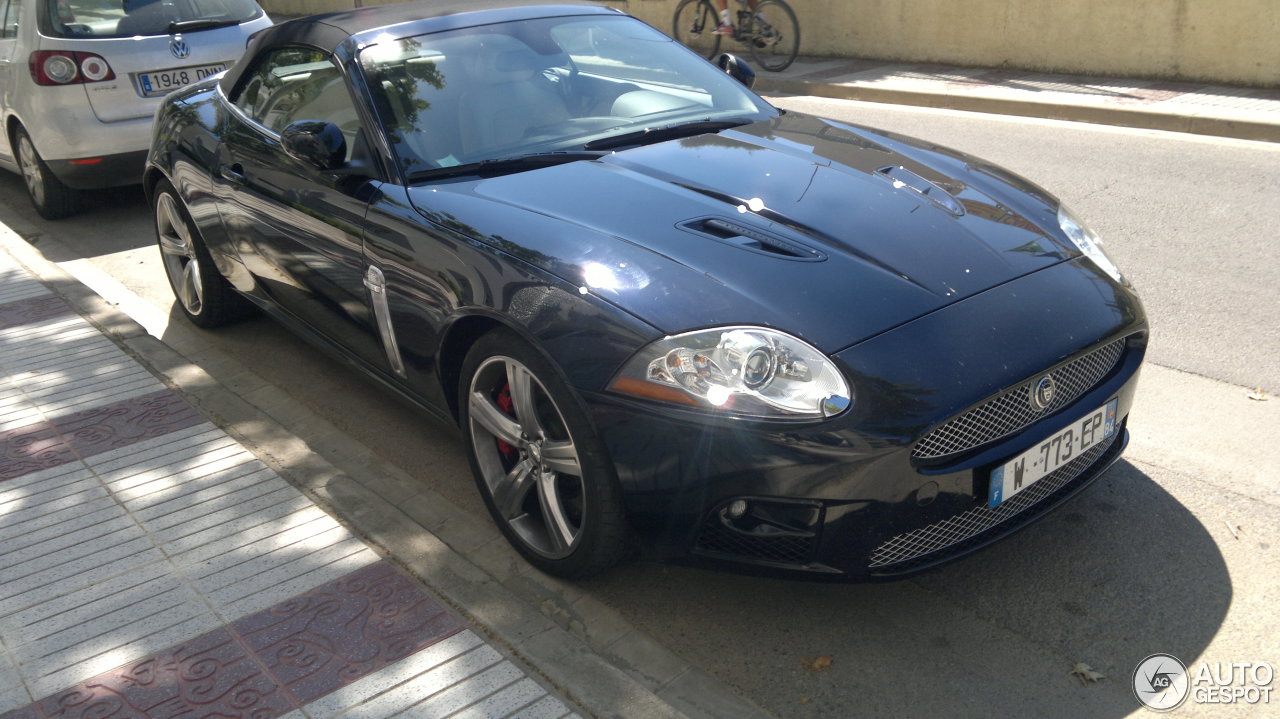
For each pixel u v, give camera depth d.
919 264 2.76
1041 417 2.65
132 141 6.65
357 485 3.44
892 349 2.47
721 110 3.99
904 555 2.53
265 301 4.42
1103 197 6.75
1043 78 10.62
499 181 3.29
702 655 2.70
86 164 6.61
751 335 2.45
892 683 2.56
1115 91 9.73
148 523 3.30
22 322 5.14
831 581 2.52
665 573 3.04
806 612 2.84
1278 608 2.73
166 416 4.05
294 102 4.03
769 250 2.75
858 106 10.40
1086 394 2.77
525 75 3.82
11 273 5.93
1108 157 7.80
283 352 4.82
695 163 3.34
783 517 2.47
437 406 3.34
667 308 2.55
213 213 4.42
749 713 2.43
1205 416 3.81
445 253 3.04
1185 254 5.58
